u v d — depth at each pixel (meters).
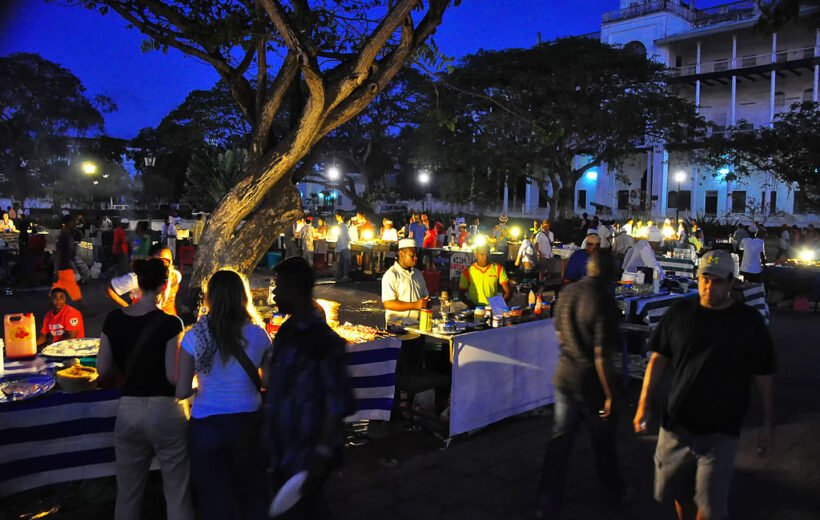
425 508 4.09
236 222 5.61
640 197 41.84
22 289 13.32
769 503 4.22
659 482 3.25
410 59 6.07
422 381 5.44
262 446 2.92
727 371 2.98
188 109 40.91
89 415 3.84
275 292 2.89
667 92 31.52
